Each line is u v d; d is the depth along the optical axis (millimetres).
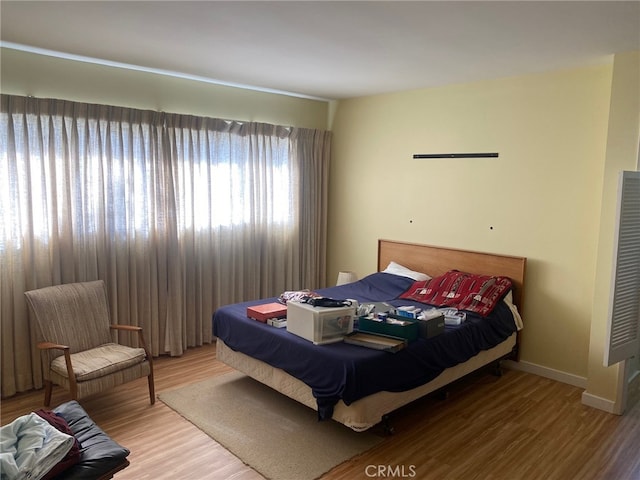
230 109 4855
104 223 3992
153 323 4371
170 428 3172
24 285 3617
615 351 3279
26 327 3650
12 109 3469
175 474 2668
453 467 2768
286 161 5328
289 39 3160
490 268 4395
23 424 2092
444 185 4734
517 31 2875
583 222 3842
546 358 4117
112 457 2125
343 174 5719
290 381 3244
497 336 3824
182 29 2986
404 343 3049
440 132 4727
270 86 4836
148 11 2664
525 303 4219
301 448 2934
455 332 3445
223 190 4793
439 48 3295
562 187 3941
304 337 3188
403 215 5125
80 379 3076
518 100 4152
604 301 3488
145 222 4219
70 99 3828
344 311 3205
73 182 3812
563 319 4000
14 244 3533
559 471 2748
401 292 4516
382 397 2928
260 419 3285
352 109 5539
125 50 3516
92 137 3891
